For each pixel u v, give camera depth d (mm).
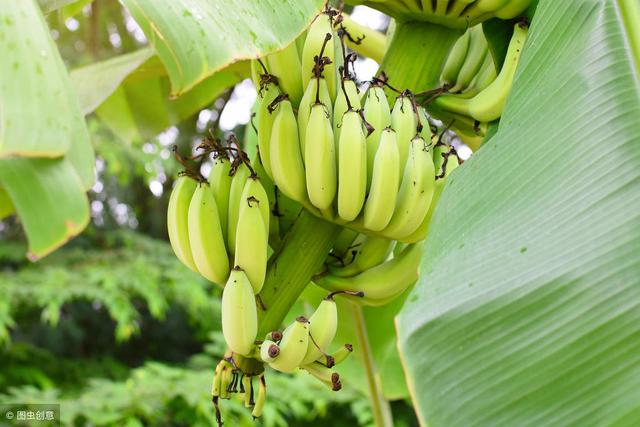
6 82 744
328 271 1082
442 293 806
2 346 3352
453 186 915
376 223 1004
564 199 812
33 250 748
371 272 1065
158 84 1655
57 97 769
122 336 3164
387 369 1498
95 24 2570
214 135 1058
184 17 812
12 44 759
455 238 865
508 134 903
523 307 766
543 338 750
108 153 3352
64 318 4387
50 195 753
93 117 3623
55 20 1399
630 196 780
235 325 955
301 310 1619
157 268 3533
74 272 3486
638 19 880
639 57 855
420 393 768
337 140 1002
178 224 1013
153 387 2307
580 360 734
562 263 772
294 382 2619
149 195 4863
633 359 722
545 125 868
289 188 1009
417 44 1104
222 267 1002
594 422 713
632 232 761
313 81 1001
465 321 777
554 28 930
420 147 1004
